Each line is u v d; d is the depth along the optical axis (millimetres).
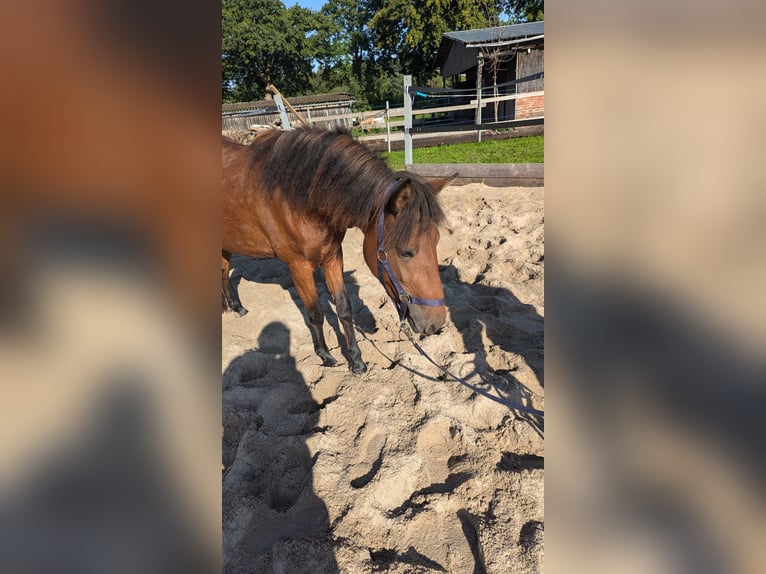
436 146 12977
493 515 1786
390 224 2084
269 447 2201
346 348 2822
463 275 4309
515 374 2734
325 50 37156
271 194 2459
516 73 15102
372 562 1639
